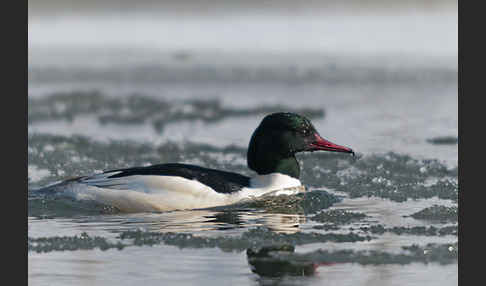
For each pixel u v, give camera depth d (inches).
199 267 364.5
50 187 512.7
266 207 492.7
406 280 346.0
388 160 634.8
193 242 406.9
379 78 1072.2
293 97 960.3
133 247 399.5
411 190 542.9
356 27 1391.5
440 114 840.3
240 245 401.7
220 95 986.1
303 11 1498.5
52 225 450.6
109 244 404.2
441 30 1349.7
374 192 539.8
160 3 1550.2
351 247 399.2
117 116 862.5
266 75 1108.5
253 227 442.3
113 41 1365.7
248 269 361.1
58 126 816.3
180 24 1459.2
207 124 819.4
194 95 986.7
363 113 853.8
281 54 1242.0
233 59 1218.0
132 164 634.2
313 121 815.1
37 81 1089.4
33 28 1443.2
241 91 1011.3
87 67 1181.1
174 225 448.1
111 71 1151.6
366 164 628.7
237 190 502.6
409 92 978.7
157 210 486.3
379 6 1498.5
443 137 722.8
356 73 1104.8
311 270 359.9
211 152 679.7
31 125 821.2
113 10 1535.4
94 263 371.9
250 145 524.1
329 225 446.0
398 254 385.1
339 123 801.6
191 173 502.9
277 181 515.2
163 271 358.3
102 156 661.3
